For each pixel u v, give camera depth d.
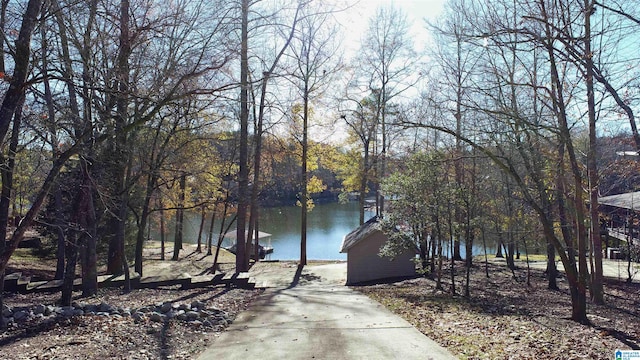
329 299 12.93
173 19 9.34
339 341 7.56
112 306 9.52
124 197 13.52
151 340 7.22
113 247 17.33
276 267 26.00
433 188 13.39
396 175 15.91
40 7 6.51
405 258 20.42
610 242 27.50
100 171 9.67
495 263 23.12
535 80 10.10
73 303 10.36
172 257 28.94
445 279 17.66
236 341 7.54
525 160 9.45
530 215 15.31
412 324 9.00
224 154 22.22
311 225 49.84
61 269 16.27
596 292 11.73
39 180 11.29
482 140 9.80
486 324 8.62
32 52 7.02
